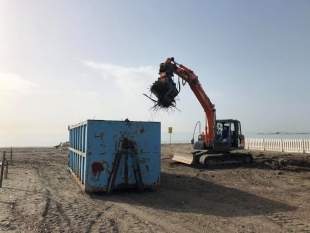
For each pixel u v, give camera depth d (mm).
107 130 10086
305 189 11203
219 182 12719
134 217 7523
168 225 6918
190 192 10719
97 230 6539
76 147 12414
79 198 9570
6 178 13273
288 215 7836
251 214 7930
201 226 6875
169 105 14953
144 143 10547
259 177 13891
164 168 17109
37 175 14562
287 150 26844
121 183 10219
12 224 6832
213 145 17875
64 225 6848
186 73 17125
